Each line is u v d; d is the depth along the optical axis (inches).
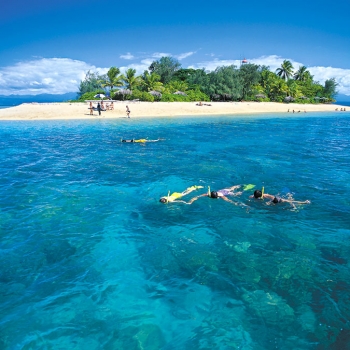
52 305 226.7
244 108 2193.7
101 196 450.0
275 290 242.8
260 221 368.8
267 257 289.9
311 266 274.4
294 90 3058.6
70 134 1027.3
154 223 363.9
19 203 416.8
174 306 226.7
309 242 317.7
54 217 375.6
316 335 198.4
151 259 288.2
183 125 1288.1
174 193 454.0
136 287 248.2
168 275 264.2
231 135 1043.9
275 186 501.4
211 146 842.8
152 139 949.8
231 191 474.0
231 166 624.4
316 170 599.8
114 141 908.6
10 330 202.7
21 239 321.4
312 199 443.8
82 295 238.1
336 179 542.0
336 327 204.7
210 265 277.6
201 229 348.5
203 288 246.2
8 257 287.4
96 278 259.8
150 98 2165.4
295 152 773.3
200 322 211.8
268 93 3129.9
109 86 2326.5
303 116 1903.3
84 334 201.0
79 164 633.6
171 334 201.3
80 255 293.9
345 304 226.4
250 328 205.5
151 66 3019.2
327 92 3577.8
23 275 261.9
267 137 1010.7
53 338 197.2
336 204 424.2
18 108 1694.1
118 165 627.5
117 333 201.9
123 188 486.9
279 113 2066.9
